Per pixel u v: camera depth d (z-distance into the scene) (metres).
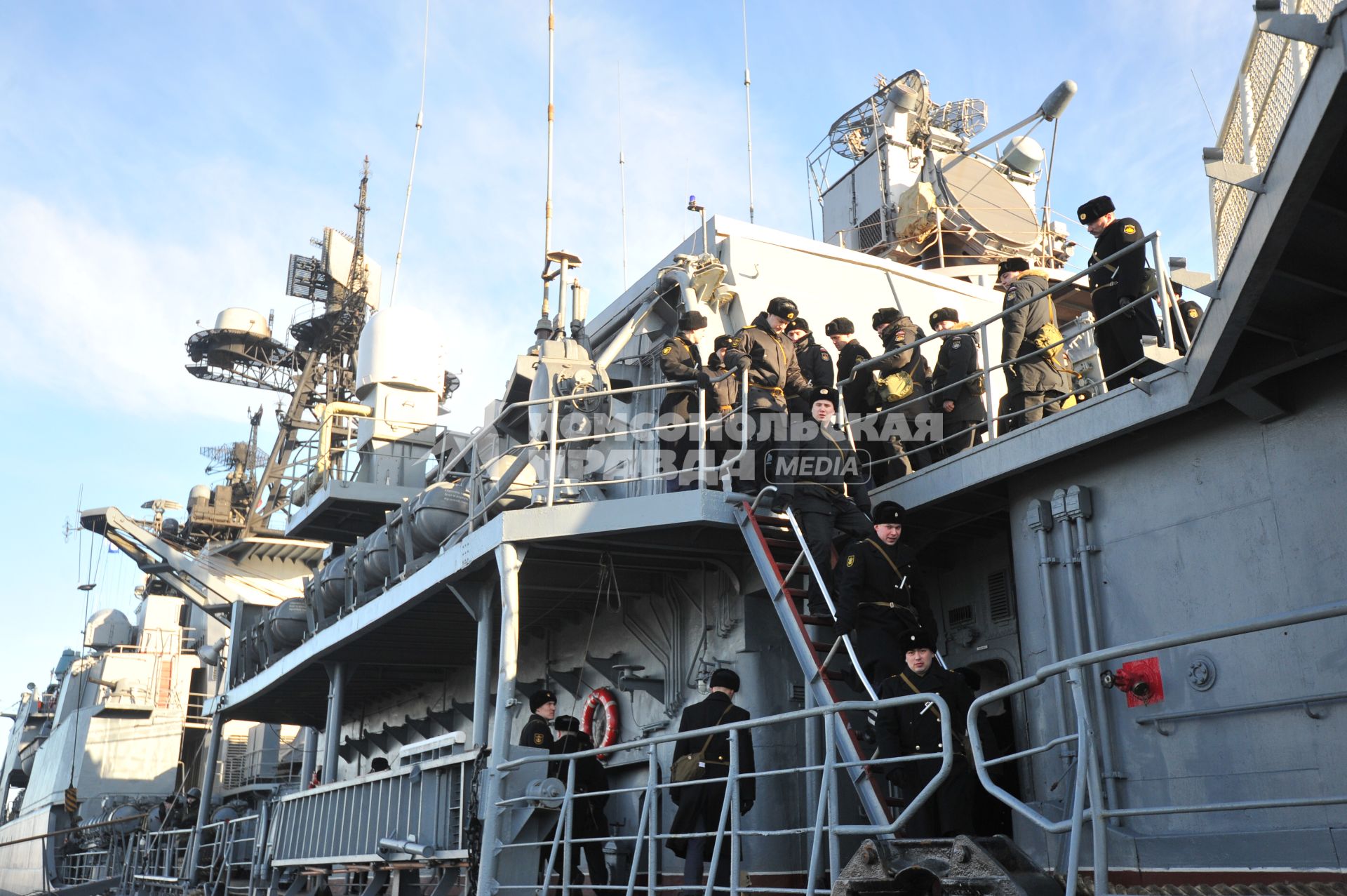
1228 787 7.16
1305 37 4.80
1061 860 7.88
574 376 11.52
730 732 7.28
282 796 14.53
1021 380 9.57
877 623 8.12
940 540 10.30
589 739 10.08
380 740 18.22
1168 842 7.25
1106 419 7.97
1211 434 7.68
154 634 30.58
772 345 10.16
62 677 37.41
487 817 9.31
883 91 17.56
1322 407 7.07
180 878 18.00
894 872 5.92
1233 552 7.41
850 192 17.42
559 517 9.93
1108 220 9.20
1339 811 6.57
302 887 13.29
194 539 31.14
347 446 17.52
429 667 15.77
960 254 15.65
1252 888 6.37
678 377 10.54
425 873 10.72
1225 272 6.37
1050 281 13.14
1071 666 5.16
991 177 15.45
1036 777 8.50
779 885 9.44
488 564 10.75
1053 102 11.66
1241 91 6.87
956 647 10.23
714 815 8.47
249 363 32.66
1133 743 7.79
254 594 26.83
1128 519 8.12
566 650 12.95
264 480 29.73
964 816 7.01
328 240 31.17
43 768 31.88
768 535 9.95
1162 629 7.75
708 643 10.71
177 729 29.25
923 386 10.68
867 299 12.95
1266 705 7.03
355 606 14.30
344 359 31.80
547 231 12.62
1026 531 8.77
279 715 20.25
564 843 8.51
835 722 8.06
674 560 10.75
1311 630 6.91
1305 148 5.04
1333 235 5.98
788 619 8.76
